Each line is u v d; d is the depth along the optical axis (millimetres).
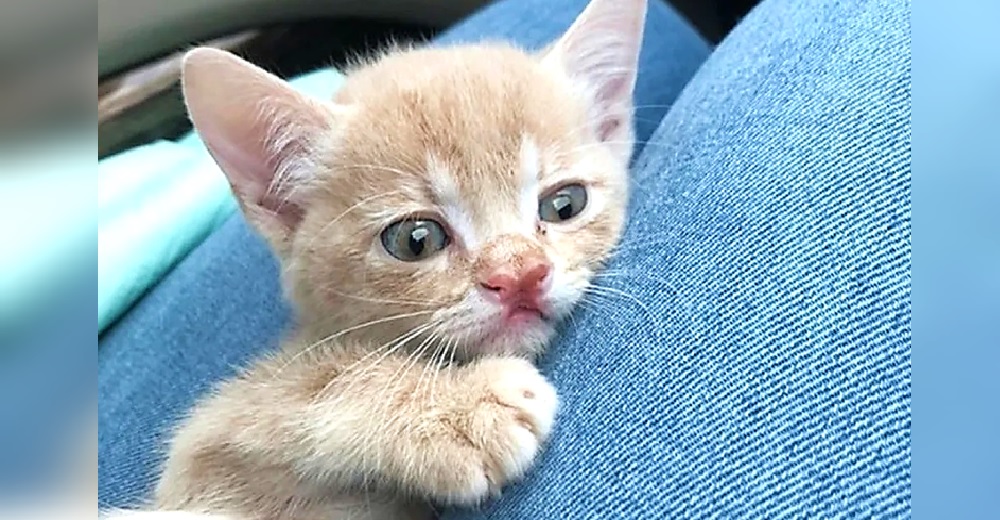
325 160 168
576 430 130
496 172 162
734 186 135
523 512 127
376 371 154
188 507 163
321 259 167
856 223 116
